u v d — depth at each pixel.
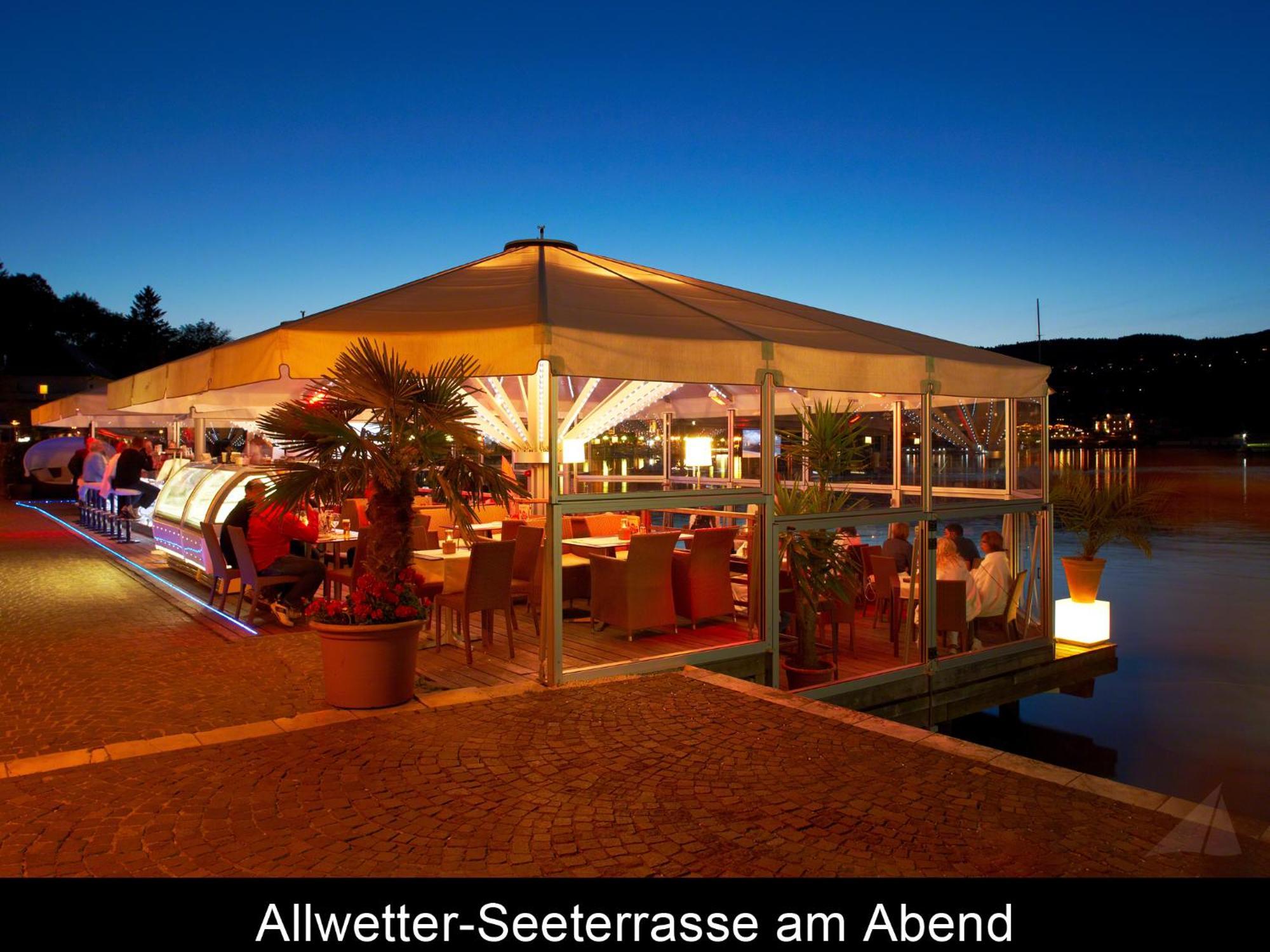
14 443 27.47
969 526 31.67
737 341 6.46
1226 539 28.95
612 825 3.67
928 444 7.93
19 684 5.83
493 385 9.74
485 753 4.53
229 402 12.04
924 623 7.93
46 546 14.05
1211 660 13.37
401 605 5.35
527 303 6.36
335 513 9.61
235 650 6.78
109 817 3.69
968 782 4.17
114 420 18.98
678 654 6.64
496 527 9.92
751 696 5.65
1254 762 9.03
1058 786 4.12
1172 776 8.64
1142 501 10.09
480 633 7.66
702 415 12.89
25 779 4.11
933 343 9.30
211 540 8.48
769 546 6.90
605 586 7.54
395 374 5.34
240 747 4.57
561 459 10.03
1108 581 20.84
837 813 3.80
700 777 4.23
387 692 5.27
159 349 90.56
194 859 3.33
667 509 6.37
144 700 5.46
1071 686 9.49
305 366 6.00
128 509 14.89
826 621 8.19
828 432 7.43
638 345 6.00
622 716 5.20
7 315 78.06
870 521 7.54
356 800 3.89
